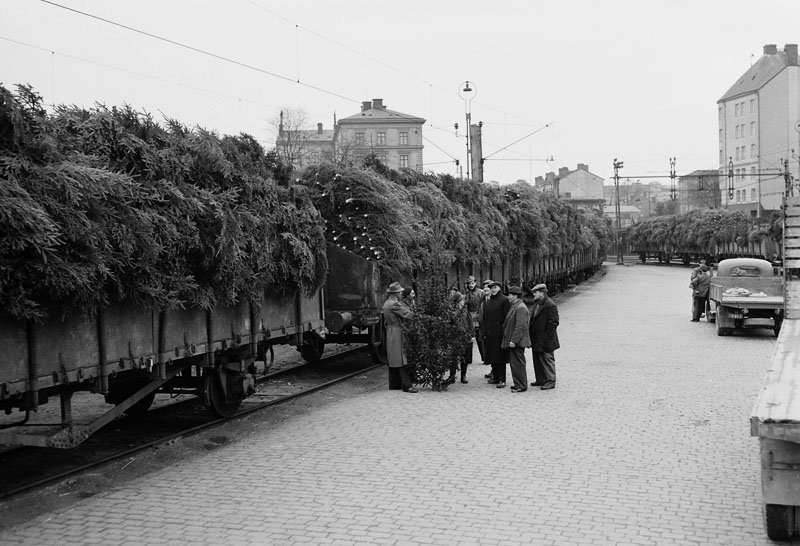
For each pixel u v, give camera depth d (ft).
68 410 24.86
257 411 36.76
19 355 21.66
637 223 293.43
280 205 35.19
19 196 19.92
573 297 119.03
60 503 22.66
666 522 19.99
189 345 29.60
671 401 36.50
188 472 25.67
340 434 31.04
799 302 42.04
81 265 21.84
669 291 126.52
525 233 93.76
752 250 185.68
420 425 32.35
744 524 19.77
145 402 35.04
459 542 18.76
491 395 39.34
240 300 32.50
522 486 23.30
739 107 306.76
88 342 24.21
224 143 31.91
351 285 49.47
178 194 26.50
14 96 21.17
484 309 42.52
